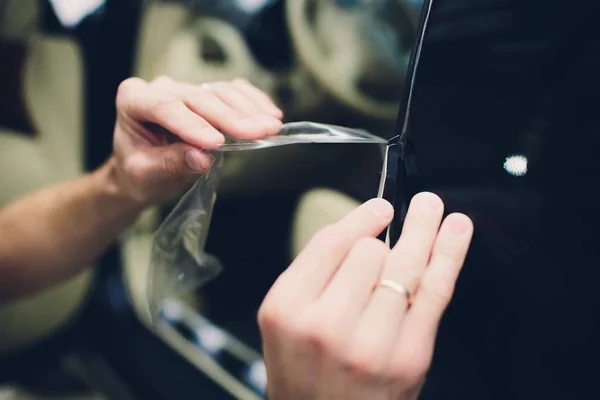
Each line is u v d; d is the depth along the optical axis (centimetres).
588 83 45
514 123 47
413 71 51
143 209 76
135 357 125
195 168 56
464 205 48
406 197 48
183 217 58
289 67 116
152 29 127
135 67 131
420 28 51
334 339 40
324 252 43
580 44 45
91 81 138
